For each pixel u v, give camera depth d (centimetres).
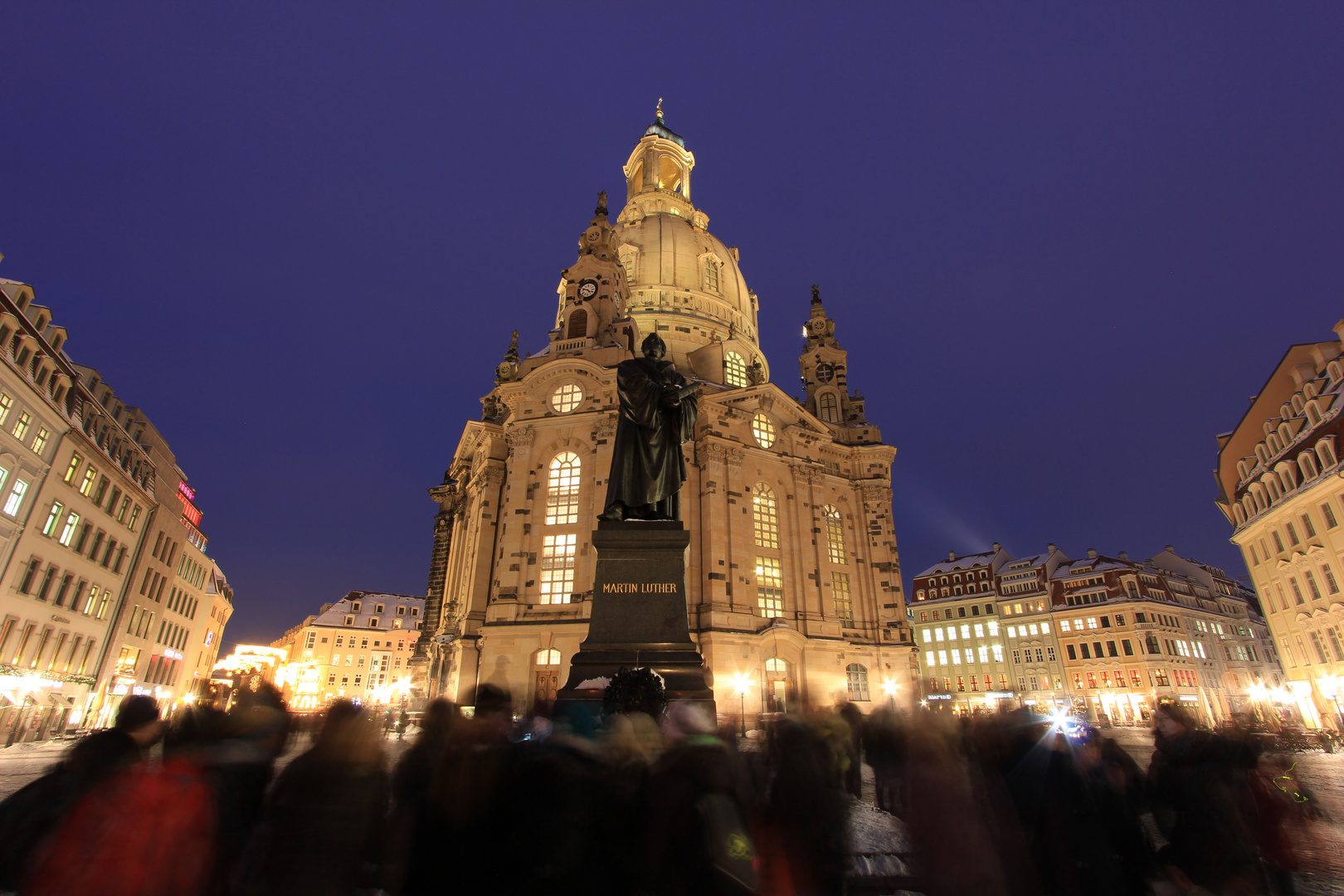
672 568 1447
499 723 612
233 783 618
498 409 6238
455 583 6131
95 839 412
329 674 11350
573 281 6250
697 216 9081
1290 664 4778
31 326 3494
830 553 5947
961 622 9469
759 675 4738
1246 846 730
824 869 672
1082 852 693
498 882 541
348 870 512
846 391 7150
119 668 4928
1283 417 4722
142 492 4909
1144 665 7844
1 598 3447
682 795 553
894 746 1205
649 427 1567
